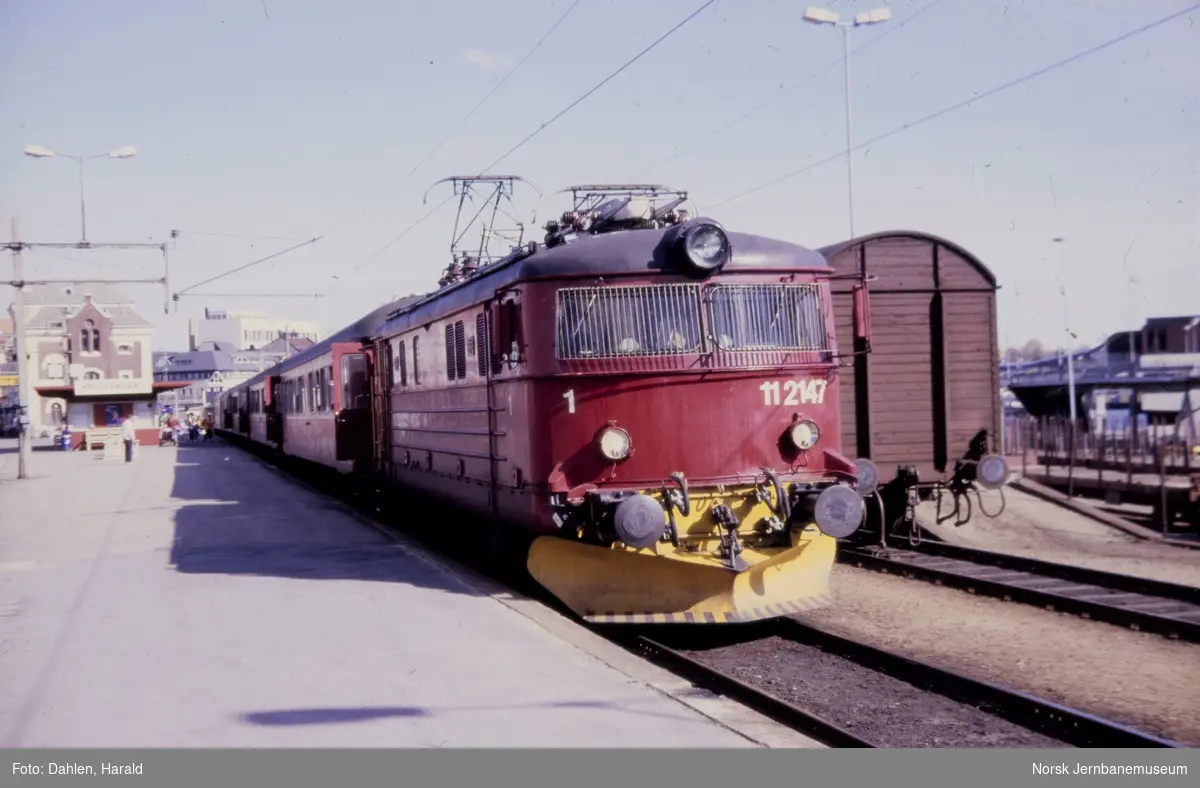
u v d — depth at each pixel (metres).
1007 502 18.20
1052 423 30.28
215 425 76.69
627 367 9.39
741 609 8.84
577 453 9.45
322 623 9.16
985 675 8.18
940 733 6.72
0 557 13.55
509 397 10.30
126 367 75.44
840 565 13.40
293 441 28.00
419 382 14.49
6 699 6.98
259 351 115.25
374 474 18.48
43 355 73.50
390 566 12.20
